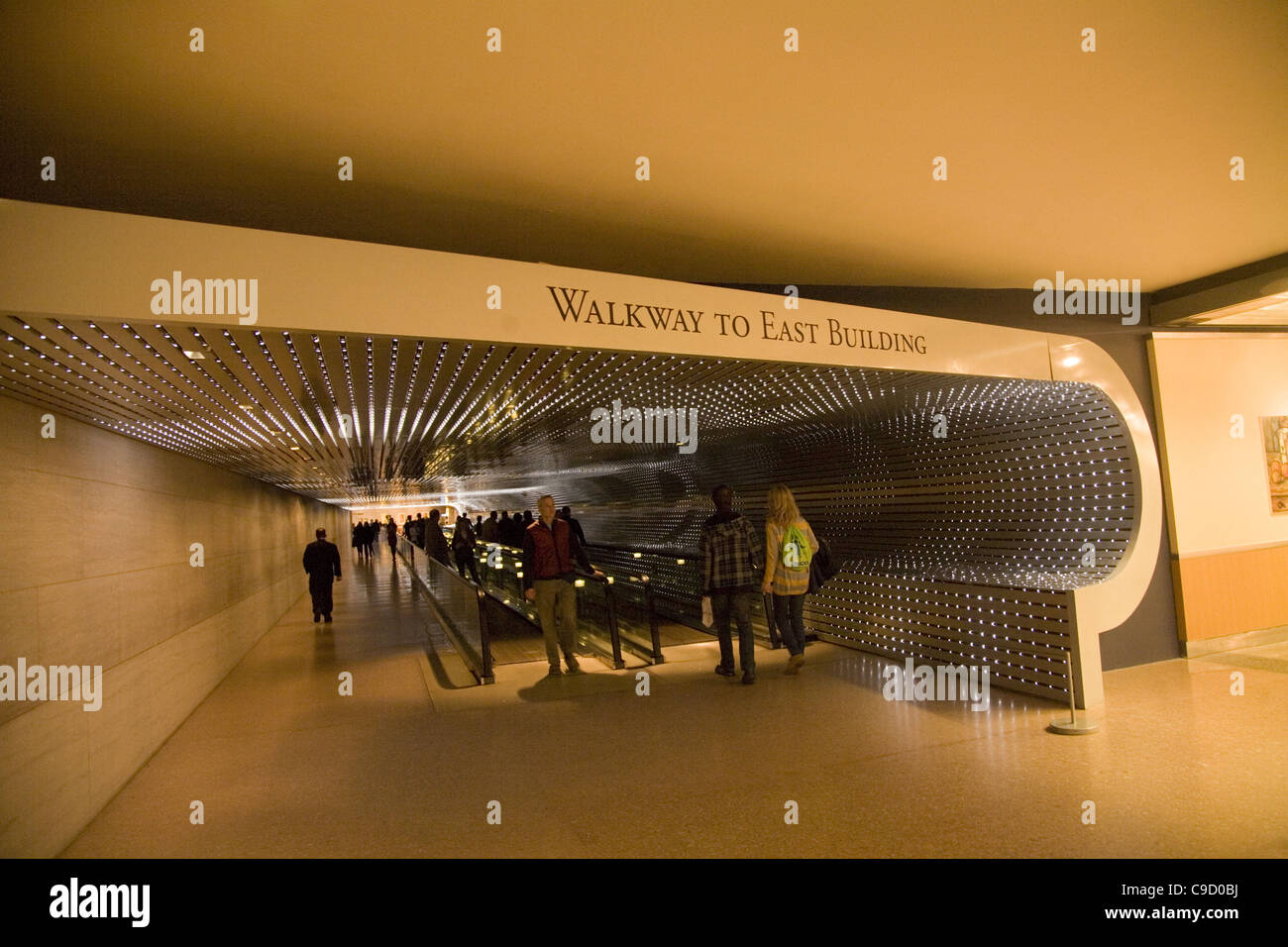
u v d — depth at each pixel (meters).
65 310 2.86
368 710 6.54
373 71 3.38
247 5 2.85
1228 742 4.88
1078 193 5.14
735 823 3.92
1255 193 5.25
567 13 3.03
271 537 13.02
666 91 3.68
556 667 7.59
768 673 7.30
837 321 5.24
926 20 3.22
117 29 2.95
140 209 4.82
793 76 3.60
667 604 11.33
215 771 5.05
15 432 3.58
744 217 5.34
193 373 4.08
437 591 12.14
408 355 4.39
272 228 5.25
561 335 4.13
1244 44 3.54
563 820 4.03
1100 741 5.00
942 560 8.51
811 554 7.12
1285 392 8.12
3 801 3.26
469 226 5.37
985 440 7.93
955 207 5.29
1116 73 3.73
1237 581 7.65
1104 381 6.70
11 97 3.43
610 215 5.24
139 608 5.30
